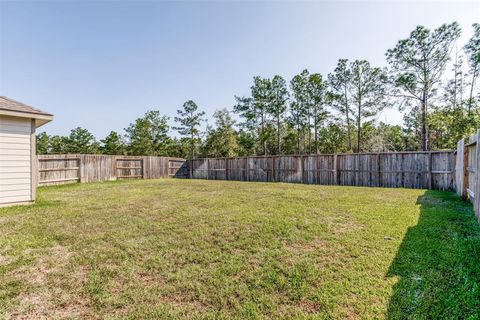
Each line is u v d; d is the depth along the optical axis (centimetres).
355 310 185
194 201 643
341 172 1142
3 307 196
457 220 409
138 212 516
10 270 258
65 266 268
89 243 335
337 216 457
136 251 306
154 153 3388
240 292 213
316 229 379
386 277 230
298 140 2623
